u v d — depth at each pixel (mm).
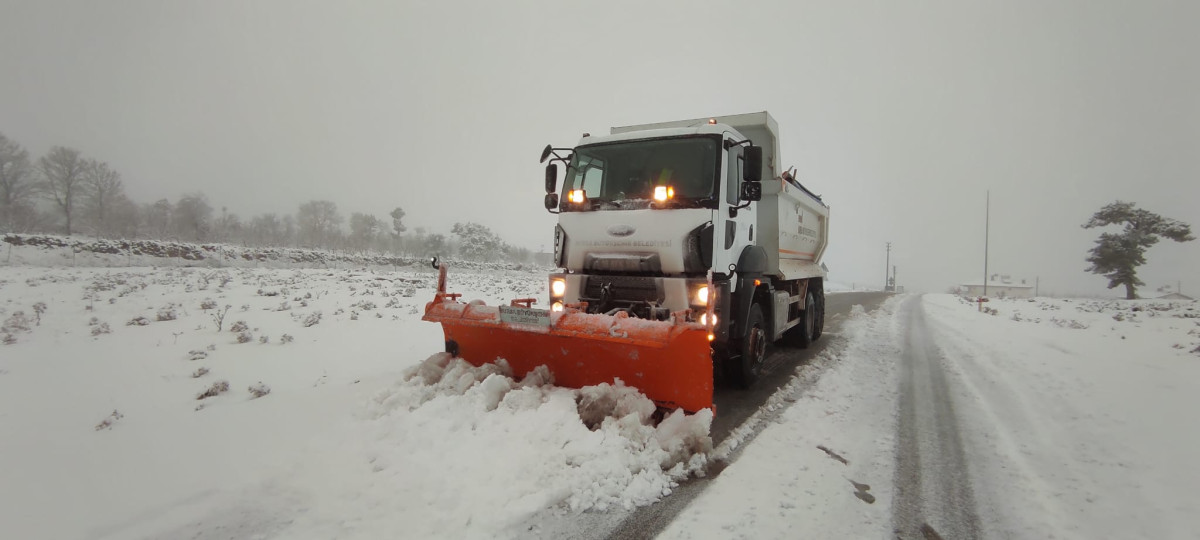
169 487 3492
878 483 3955
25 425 4715
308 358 7598
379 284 19828
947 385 7141
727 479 3932
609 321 4410
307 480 3600
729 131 6523
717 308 5742
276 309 12172
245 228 50781
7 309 10898
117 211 47750
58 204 45156
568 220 6340
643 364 4605
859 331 13156
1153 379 7363
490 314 5023
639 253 5828
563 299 6293
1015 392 6734
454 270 33750
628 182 6379
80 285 14820
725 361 6637
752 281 6715
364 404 4961
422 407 4594
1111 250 41938
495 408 4586
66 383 6148
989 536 3225
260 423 4660
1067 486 3906
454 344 5656
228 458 3941
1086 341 11297
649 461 3896
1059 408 5961
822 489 3803
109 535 2926
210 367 6988
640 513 3361
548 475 3631
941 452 4598
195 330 9516
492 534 3014
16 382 6117
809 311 10266
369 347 8484
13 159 43188
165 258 24312
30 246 21516
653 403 4480
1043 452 4598
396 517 3162
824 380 7301
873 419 5535
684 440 4145
